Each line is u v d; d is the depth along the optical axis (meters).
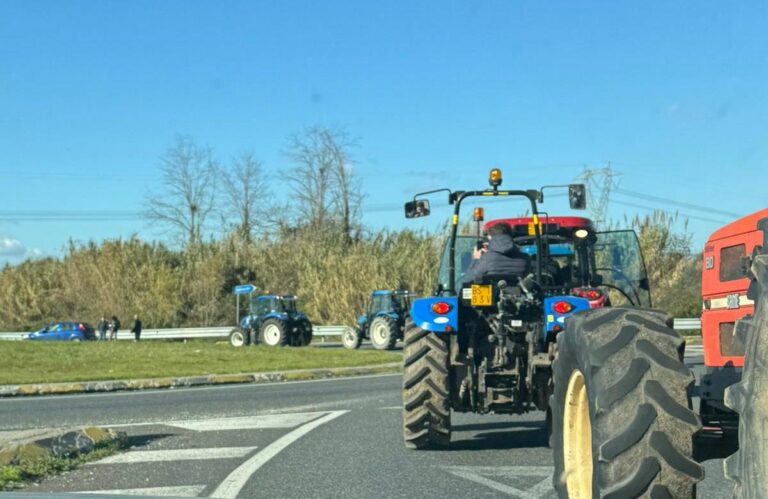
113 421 11.47
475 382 8.41
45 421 11.72
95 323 50.91
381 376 18.95
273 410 12.30
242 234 57.84
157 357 23.14
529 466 7.75
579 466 4.42
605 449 3.75
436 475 7.36
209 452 8.58
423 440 8.43
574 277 10.10
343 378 18.66
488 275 8.57
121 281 51.06
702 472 3.70
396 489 6.82
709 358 5.09
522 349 8.41
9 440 8.74
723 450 4.82
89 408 13.21
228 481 7.15
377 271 45.59
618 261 10.06
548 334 8.05
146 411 12.59
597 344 4.00
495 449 8.64
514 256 8.68
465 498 6.51
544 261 9.67
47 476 7.52
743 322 3.25
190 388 16.69
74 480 7.32
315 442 9.11
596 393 3.87
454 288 9.55
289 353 25.05
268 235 57.03
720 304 4.98
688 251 28.86
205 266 51.94
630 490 3.70
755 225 4.66
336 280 46.06
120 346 27.14
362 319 36.12
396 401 13.12
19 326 53.25
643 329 4.02
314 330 42.59
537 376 8.23
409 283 45.38
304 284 49.22
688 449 3.73
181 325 50.38
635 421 3.74
